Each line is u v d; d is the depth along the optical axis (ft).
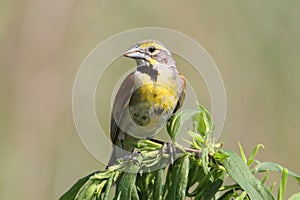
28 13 46.60
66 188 44.88
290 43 44.34
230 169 18.45
